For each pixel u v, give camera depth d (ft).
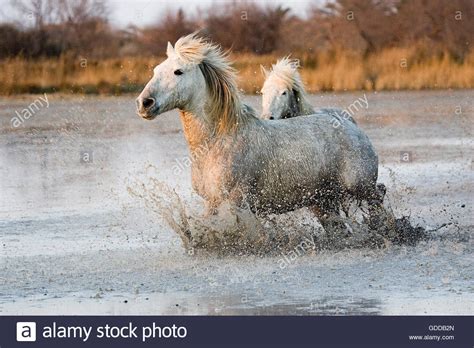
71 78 223.51
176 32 261.44
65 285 64.85
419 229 77.36
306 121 71.61
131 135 151.84
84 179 112.37
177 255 72.49
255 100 172.96
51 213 91.56
